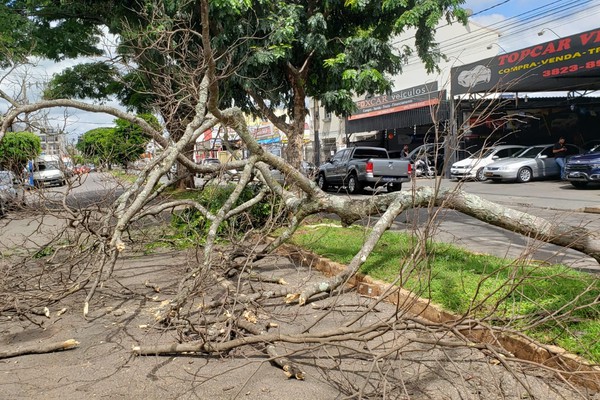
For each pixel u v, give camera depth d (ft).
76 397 11.04
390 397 10.42
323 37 30.60
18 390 11.44
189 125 20.10
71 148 23.25
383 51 32.12
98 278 16.22
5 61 35.50
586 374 10.30
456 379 11.20
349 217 19.65
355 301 17.47
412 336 13.21
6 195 25.96
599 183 54.85
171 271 22.88
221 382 11.57
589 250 15.35
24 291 18.25
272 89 31.58
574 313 12.76
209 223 27.17
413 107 88.48
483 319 11.19
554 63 60.70
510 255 21.84
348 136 111.65
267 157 19.61
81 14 44.68
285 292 17.35
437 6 30.27
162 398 10.91
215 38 28.89
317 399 10.58
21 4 45.47
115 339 14.69
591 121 79.71
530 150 69.21
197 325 14.40
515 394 10.45
